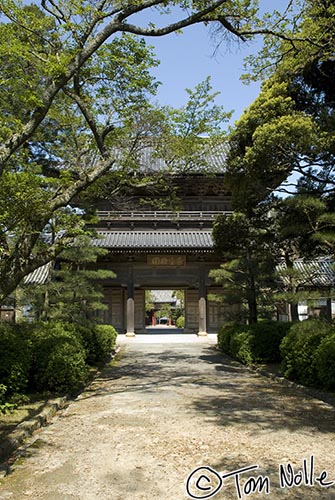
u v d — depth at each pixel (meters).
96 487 5.45
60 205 9.67
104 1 10.05
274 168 14.39
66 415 9.29
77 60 9.05
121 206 18.53
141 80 11.93
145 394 11.38
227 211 32.88
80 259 19.02
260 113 14.73
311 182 15.68
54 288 17.91
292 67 14.37
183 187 31.25
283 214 16.80
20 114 12.38
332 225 13.30
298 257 18.58
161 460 6.36
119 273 30.95
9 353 10.21
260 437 7.36
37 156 15.71
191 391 11.70
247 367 16.66
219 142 16.52
